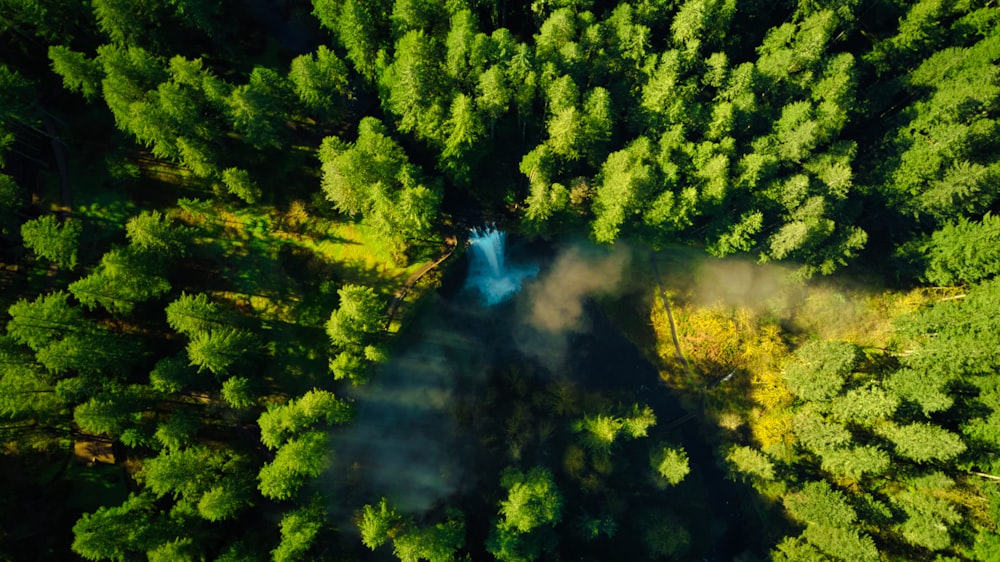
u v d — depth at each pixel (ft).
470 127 152.35
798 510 165.07
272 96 156.15
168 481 130.72
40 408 132.98
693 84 169.89
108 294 135.85
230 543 143.43
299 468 135.64
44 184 157.69
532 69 161.79
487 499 173.47
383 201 145.38
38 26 144.97
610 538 178.81
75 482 148.25
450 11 165.78
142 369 153.17
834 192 171.12
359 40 158.20
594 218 178.50
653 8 176.45
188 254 159.74
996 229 156.66
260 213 170.71
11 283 149.79
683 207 162.30
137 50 139.23
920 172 169.58
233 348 143.33
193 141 149.48
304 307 167.53
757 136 180.34
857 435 171.53
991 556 146.30
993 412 154.71
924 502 156.97
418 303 176.55
